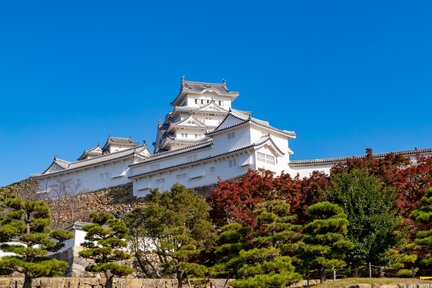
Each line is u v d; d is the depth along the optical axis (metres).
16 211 31.41
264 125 60.38
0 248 30.83
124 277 36.22
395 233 32.72
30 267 29.09
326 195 35.31
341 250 30.62
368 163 42.09
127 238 36.44
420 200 35.88
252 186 40.25
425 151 53.28
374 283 28.20
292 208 37.56
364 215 33.09
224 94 96.94
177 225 36.09
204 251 36.16
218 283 36.72
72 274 38.62
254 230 33.94
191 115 88.19
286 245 31.41
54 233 31.97
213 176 58.47
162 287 35.66
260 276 28.14
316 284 29.89
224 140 60.69
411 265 34.16
